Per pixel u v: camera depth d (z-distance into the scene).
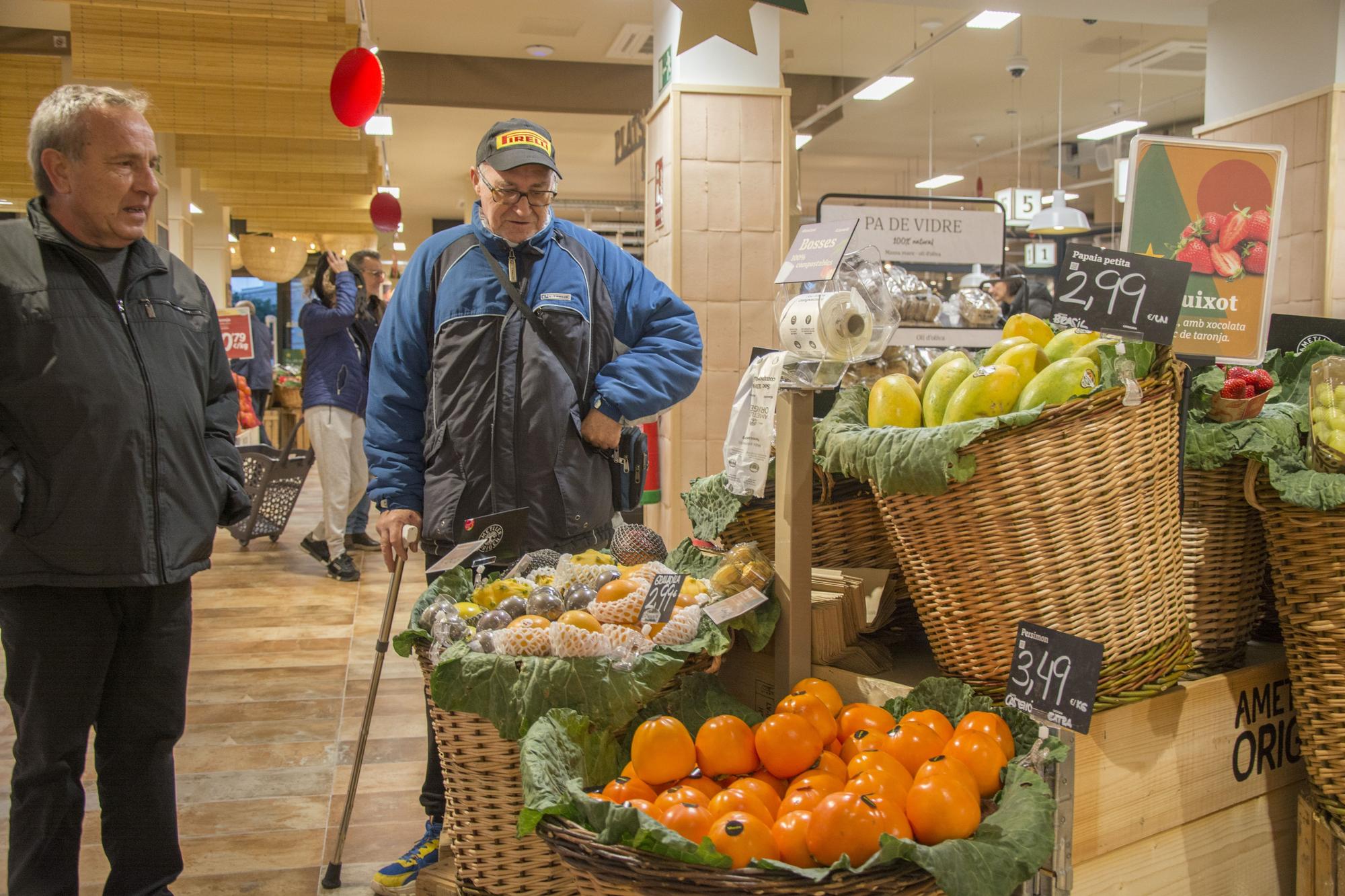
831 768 1.46
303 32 6.13
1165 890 1.66
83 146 1.97
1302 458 1.78
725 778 1.52
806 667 1.82
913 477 1.51
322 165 9.11
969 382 1.55
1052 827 1.28
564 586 1.88
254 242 11.70
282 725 3.66
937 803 1.26
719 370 5.08
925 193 17.23
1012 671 1.49
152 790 2.16
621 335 2.49
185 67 6.06
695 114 5.02
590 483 2.33
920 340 2.88
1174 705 1.66
